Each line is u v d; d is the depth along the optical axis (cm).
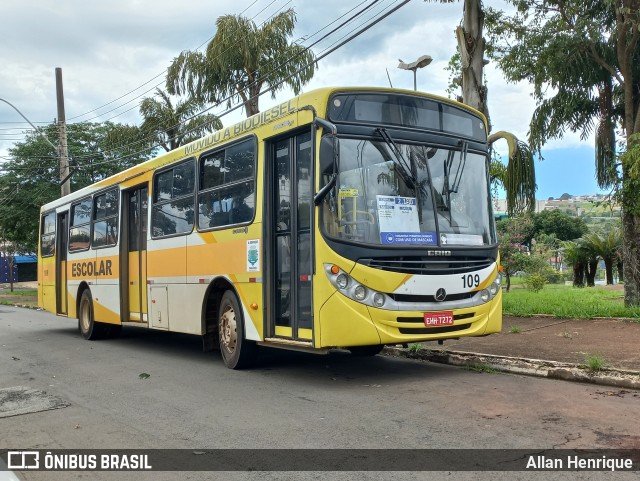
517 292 1895
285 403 649
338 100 714
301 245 744
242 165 854
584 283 2483
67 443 541
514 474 418
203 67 1986
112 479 449
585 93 1349
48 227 1662
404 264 699
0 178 3122
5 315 2284
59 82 2453
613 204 1248
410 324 696
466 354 838
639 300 1209
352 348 827
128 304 1214
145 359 1025
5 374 912
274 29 1942
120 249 1216
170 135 2370
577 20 1273
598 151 1375
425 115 771
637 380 643
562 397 621
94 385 801
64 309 1530
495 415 562
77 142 3119
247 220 830
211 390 735
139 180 1159
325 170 674
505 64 1364
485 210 800
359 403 634
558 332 1002
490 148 846
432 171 754
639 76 1277
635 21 1151
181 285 994
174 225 1030
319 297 685
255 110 1977
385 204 711
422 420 557
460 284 736
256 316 803
